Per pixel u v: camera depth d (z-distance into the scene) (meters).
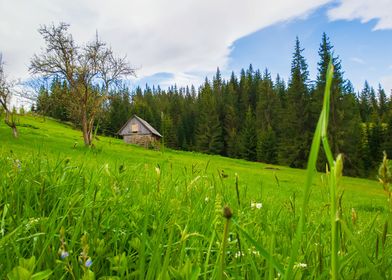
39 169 2.68
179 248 1.59
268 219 2.47
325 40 82.44
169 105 144.12
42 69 44.97
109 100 49.34
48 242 1.45
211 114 120.25
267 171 57.91
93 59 45.66
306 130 89.44
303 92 91.12
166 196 2.32
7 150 3.34
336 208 0.72
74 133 75.69
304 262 1.62
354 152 80.19
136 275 1.45
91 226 1.82
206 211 2.26
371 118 109.31
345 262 1.36
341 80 79.75
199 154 80.56
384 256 1.42
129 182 2.74
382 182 0.86
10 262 1.34
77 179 2.60
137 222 2.06
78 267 1.41
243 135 112.56
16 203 2.13
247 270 1.46
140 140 89.75
